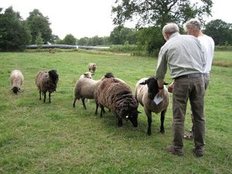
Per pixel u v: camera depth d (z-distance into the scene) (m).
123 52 56.19
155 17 46.75
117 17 48.62
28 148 7.16
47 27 102.12
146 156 6.84
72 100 12.04
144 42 48.44
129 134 8.16
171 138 7.99
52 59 31.42
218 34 94.31
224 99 13.98
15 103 11.42
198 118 6.70
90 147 7.28
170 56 6.40
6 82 15.80
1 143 7.38
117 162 6.54
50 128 8.55
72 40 97.25
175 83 6.50
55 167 6.27
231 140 8.20
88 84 10.17
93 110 10.56
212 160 6.80
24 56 35.47
